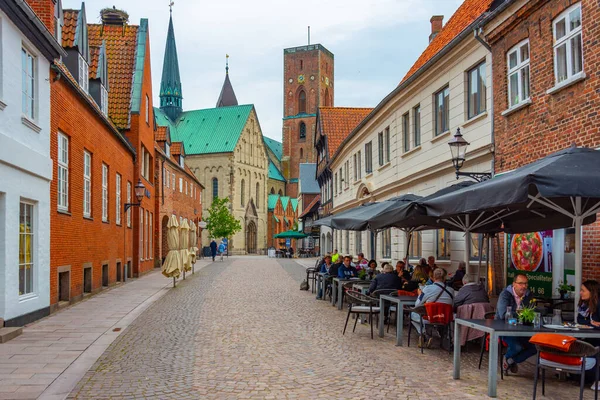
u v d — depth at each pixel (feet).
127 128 91.04
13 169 37.86
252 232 314.96
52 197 46.65
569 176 21.29
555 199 28.71
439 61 58.13
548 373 26.94
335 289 55.72
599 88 33.68
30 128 41.34
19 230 39.63
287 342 34.45
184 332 37.86
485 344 30.14
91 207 61.93
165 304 54.65
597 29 33.81
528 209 32.12
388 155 82.07
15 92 38.34
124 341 34.19
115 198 76.28
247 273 109.09
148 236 108.47
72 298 53.52
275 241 333.42
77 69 64.03
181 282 84.17
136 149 91.61
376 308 37.50
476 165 50.90
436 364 28.68
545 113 39.45
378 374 26.22
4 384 23.86
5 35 36.60
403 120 73.56
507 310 26.94
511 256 45.21
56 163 47.47
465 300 31.96
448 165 56.34
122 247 82.53
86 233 58.90
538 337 22.04
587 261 35.81
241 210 304.50
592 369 24.12
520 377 26.11
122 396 22.15
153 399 21.81
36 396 22.07
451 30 65.82
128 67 96.53
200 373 26.14
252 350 31.76
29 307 41.06
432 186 62.64
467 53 52.47
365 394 22.68
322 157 151.23
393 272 43.57
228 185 296.30
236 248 299.58
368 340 35.60
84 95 54.85
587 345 20.97
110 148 71.87
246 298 61.21
